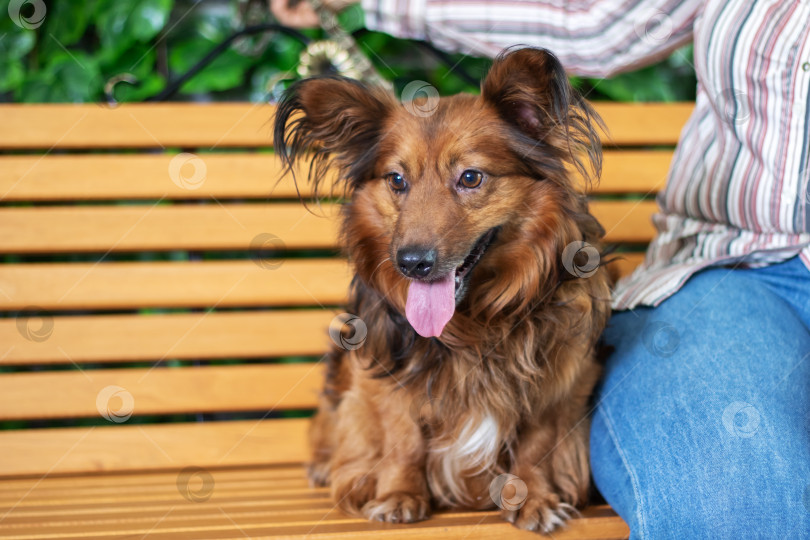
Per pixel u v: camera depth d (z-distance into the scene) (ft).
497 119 6.16
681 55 11.10
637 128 9.18
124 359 8.51
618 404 6.10
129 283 8.57
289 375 8.66
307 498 7.06
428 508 6.14
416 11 7.80
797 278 6.25
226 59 10.85
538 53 5.78
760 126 6.19
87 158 8.65
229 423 8.53
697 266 6.49
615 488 5.69
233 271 8.70
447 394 6.29
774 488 5.19
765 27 6.05
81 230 8.55
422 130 6.16
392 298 6.43
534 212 6.23
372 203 6.48
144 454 8.35
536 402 6.21
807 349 5.86
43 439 8.19
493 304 6.29
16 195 8.56
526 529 5.72
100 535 5.59
